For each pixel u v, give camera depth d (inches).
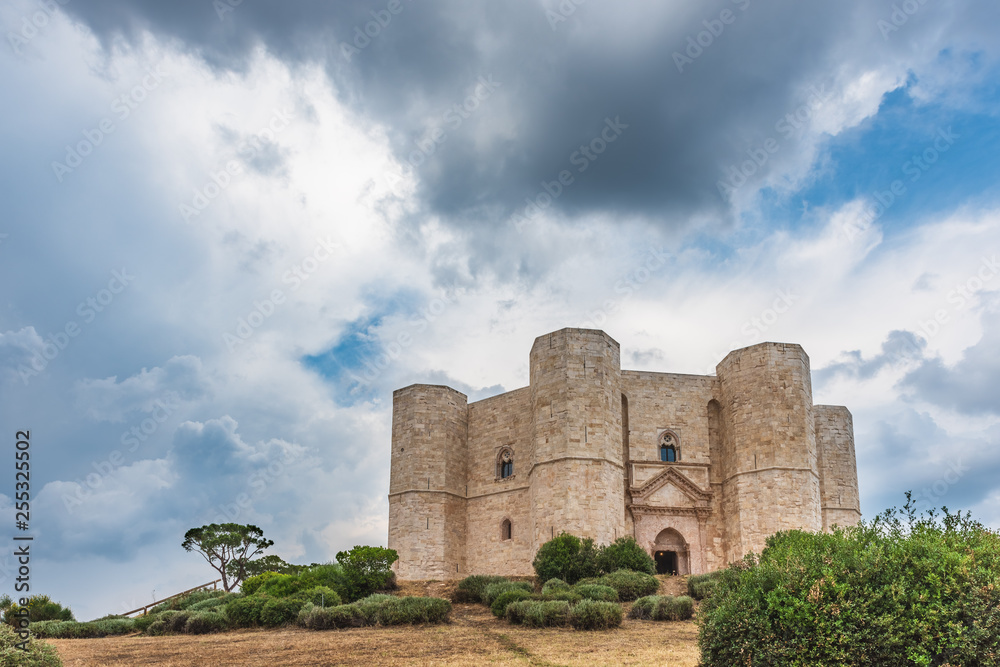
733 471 1948.8
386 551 1753.2
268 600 1374.3
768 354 1930.4
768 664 618.2
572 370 1873.8
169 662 939.3
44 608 1552.7
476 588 1581.0
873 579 623.5
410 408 2213.3
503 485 2123.5
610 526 1800.0
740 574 746.8
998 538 652.1
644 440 2041.1
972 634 574.9
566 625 1187.3
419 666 858.1
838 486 2206.0
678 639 1033.5
